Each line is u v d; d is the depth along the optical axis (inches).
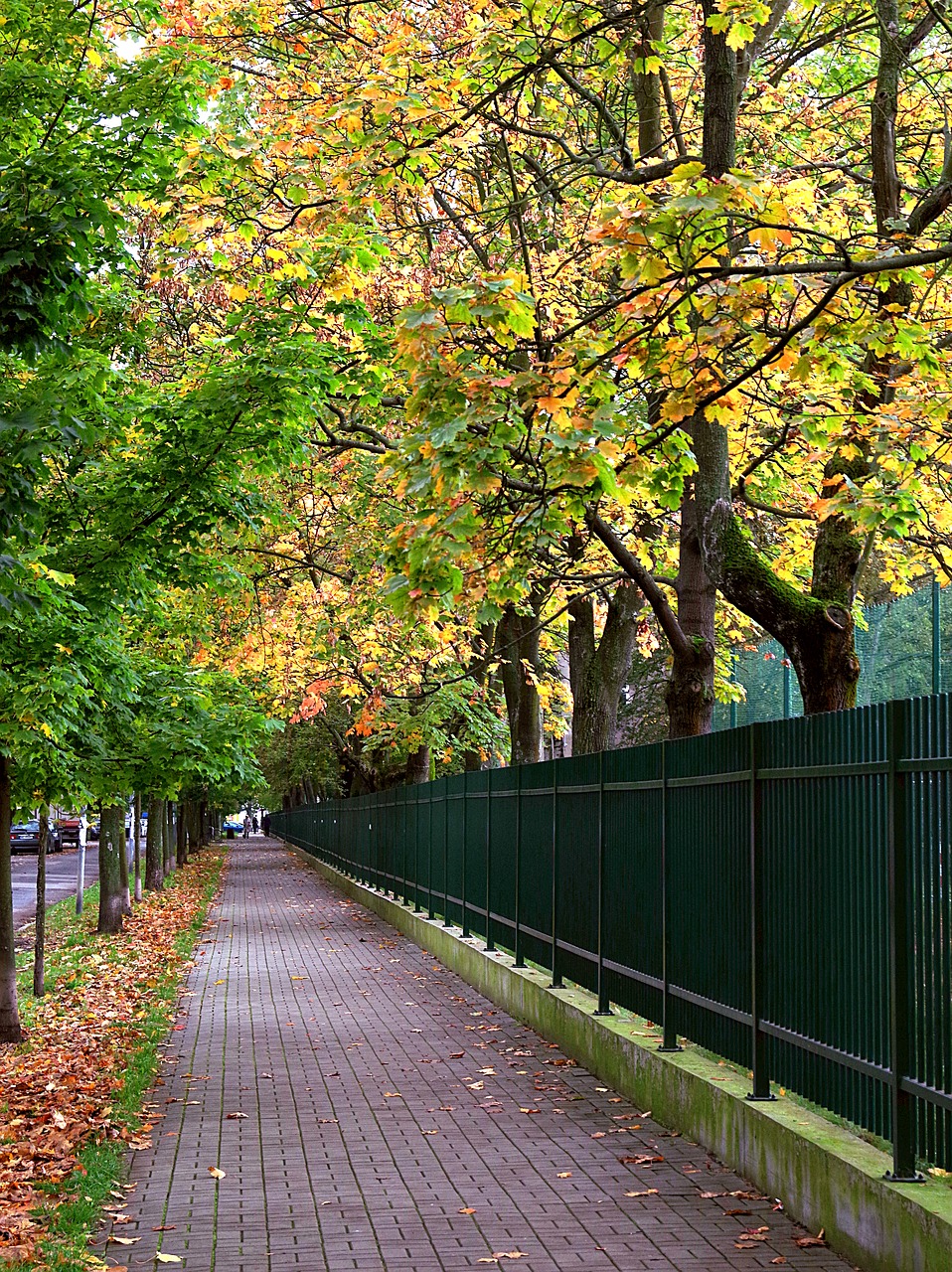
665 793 387.9
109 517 430.3
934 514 434.9
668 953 382.0
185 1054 477.7
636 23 428.5
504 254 590.6
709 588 460.8
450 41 469.7
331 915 1194.6
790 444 502.0
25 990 692.1
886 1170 238.2
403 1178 301.3
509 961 616.1
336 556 864.3
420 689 949.2
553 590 701.9
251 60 515.8
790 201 400.5
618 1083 402.9
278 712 926.4
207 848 2967.5
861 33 564.1
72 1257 238.4
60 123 344.8
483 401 264.1
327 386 438.0
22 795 529.0
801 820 288.7
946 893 224.1
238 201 402.0
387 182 345.4
